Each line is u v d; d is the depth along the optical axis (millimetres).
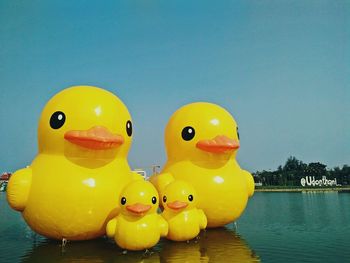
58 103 9547
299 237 10516
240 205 11078
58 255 8305
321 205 21391
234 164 11547
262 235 10773
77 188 8828
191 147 10992
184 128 11203
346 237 10516
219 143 10602
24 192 8977
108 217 9141
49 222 8828
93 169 9227
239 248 9008
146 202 8430
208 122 11055
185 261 7738
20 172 9211
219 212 10648
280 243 9641
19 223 14203
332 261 7785
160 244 9336
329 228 12156
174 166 11328
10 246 9586
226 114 11727
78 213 8781
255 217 15281
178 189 9469
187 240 9516
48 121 9414
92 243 9383
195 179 10680
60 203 8734
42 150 9664
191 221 9391
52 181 8898
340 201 24594
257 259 7957
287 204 22594
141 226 8297
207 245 9305
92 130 9047
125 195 8547
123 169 9938
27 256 8414
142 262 7688
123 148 9953
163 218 9328
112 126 9516
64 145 9156
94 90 10008
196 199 9695
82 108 9273
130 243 8211
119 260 7852
